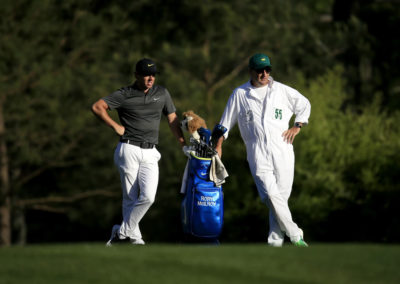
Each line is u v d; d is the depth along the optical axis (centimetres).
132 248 1302
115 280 998
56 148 5766
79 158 5994
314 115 4656
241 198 4691
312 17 7700
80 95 5822
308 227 4516
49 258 1166
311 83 5231
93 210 6475
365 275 1037
